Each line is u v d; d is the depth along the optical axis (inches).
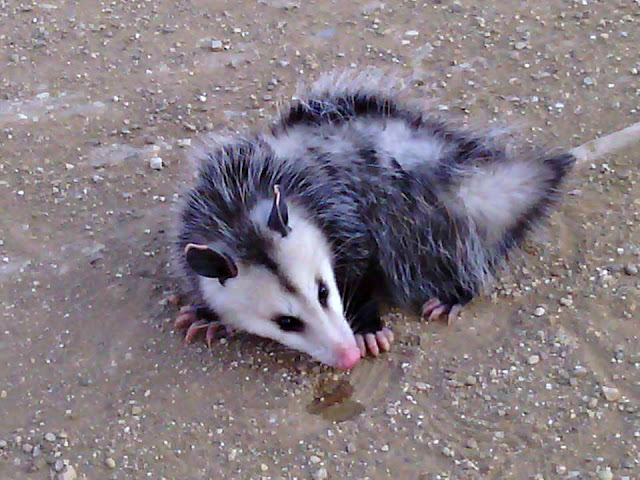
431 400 50.2
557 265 53.9
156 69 64.7
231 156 53.5
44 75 64.7
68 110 62.6
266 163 52.8
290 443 49.4
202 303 52.7
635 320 51.8
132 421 50.3
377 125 54.4
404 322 53.1
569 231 55.0
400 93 57.1
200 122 61.6
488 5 66.9
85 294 54.5
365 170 53.3
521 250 54.5
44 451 49.6
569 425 48.9
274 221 50.5
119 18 68.0
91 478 48.9
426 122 55.2
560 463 48.0
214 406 50.6
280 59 64.8
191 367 51.8
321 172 53.0
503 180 53.4
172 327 53.1
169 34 66.8
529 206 53.8
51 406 50.9
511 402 49.8
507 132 57.1
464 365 51.1
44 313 53.9
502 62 63.4
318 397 50.8
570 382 50.1
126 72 64.7
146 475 48.9
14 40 66.8
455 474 48.1
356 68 63.7
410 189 53.2
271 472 48.6
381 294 54.1
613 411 49.2
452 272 53.7
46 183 58.9
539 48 63.9
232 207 51.9
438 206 53.3
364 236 53.1
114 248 56.2
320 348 50.9
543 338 51.5
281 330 51.4
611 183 56.7
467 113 60.6
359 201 53.0
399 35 65.6
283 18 67.3
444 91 62.0
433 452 48.8
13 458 49.6
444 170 53.4
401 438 49.2
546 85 61.8
